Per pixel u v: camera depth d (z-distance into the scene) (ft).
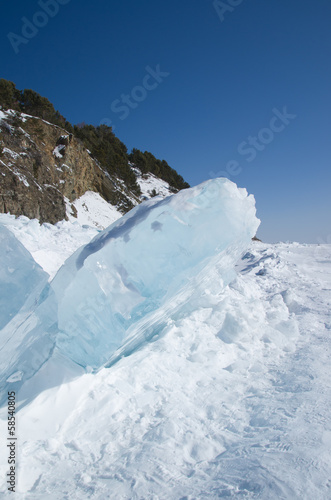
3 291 7.95
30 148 72.18
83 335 9.00
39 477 6.56
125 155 153.79
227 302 15.61
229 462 6.57
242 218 9.29
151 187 144.97
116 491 6.03
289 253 45.65
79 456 7.13
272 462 6.22
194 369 11.11
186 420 8.30
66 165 84.53
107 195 103.14
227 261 13.33
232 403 9.27
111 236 9.21
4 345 7.91
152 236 9.04
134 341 11.78
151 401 9.14
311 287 26.18
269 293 24.79
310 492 5.38
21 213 60.70
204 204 9.23
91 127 138.41
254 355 13.05
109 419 8.25
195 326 13.70
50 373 8.55
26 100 94.73
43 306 8.39
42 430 7.55
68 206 80.33
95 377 9.27
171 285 9.23
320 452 6.40
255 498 5.36
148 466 6.61
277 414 8.27
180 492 5.84
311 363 11.76
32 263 8.39
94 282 8.64
